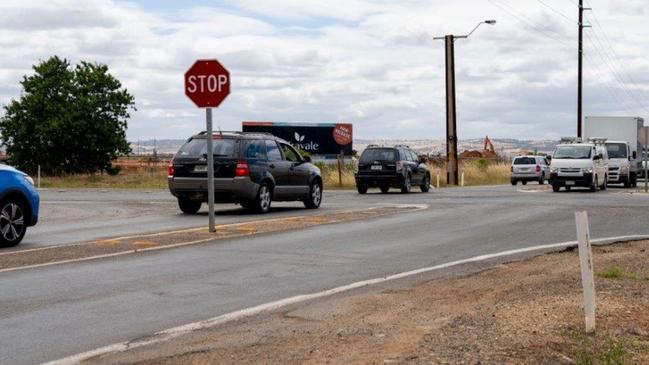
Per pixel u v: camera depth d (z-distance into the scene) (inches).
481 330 315.0
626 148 1791.3
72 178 2100.1
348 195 1325.0
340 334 310.0
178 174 877.2
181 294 401.4
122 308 366.0
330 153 2532.0
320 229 708.7
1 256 533.3
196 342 301.6
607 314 346.6
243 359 275.0
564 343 298.4
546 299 377.7
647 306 365.4
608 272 450.6
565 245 601.9
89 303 377.4
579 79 2420.0
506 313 347.3
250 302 380.5
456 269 485.4
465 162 2395.4
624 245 601.0
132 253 550.9
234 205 1035.9
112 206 1047.6
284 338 305.4
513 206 994.7
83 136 2330.2
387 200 1147.3
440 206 995.3
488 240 636.7
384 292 406.9
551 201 1099.3
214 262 510.6
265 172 887.1
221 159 863.7
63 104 2348.7
